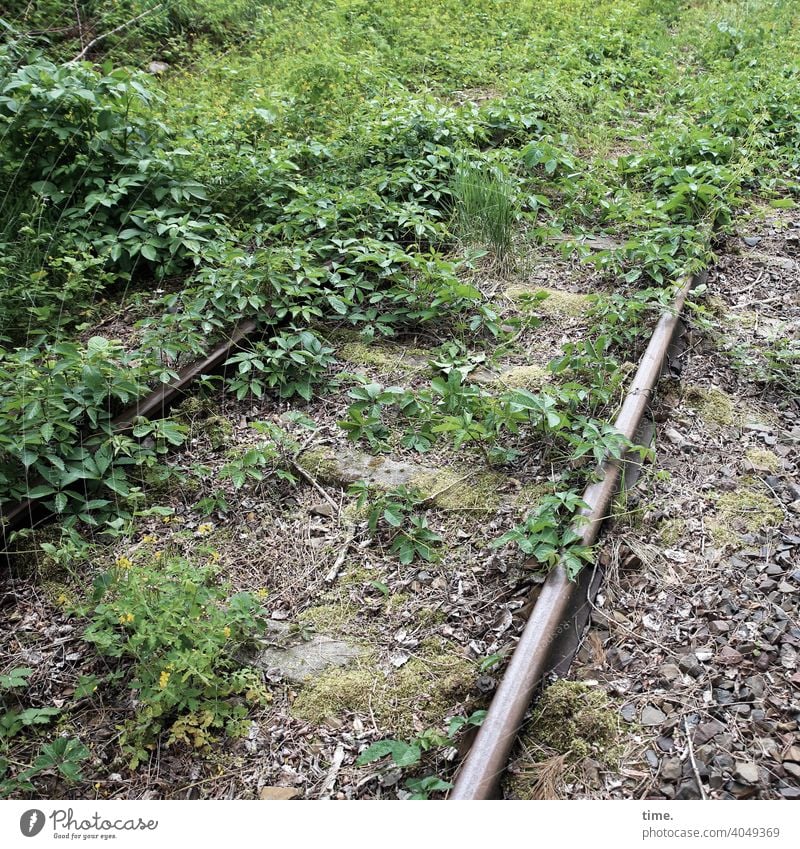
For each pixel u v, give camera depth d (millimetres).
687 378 4230
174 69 8359
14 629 3066
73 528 3402
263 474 3723
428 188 5715
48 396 3568
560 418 3611
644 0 10875
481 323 4602
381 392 4012
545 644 2781
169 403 4016
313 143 6094
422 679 2840
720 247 5441
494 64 8695
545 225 5582
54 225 5020
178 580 3031
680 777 2480
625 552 3207
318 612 3109
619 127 7352
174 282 5031
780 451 3754
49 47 7855
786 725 2590
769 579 3086
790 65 8469
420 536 3334
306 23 9359
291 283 4625
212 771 2629
